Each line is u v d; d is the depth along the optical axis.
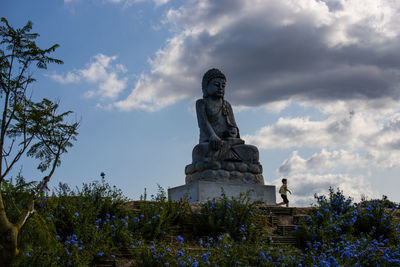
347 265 10.18
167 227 11.91
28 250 8.89
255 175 17.36
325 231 12.19
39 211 10.55
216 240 11.91
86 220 10.72
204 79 18.84
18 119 8.91
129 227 11.39
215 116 18.31
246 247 10.62
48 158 9.27
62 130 9.24
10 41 8.98
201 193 15.91
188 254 9.78
